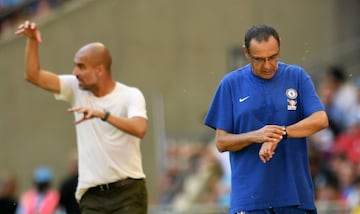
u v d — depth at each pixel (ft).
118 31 163.32
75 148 160.56
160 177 151.94
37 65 74.18
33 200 129.59
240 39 169.27
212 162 135.85
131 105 73.61
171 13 165.89
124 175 73.82
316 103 61.98
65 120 161.17
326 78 147.64
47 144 161.58
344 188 119.55
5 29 170.71
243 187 62.44
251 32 60.70
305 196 62.54
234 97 62.90
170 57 165.37
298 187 62.44
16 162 162.71
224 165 133.59
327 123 61.72
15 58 162.09
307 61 171.32
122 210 74.08
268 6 171.32
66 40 161.17
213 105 63.62
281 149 62.28
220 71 167.43
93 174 73.82
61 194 116.88
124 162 73.82
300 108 62.64
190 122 164.35
